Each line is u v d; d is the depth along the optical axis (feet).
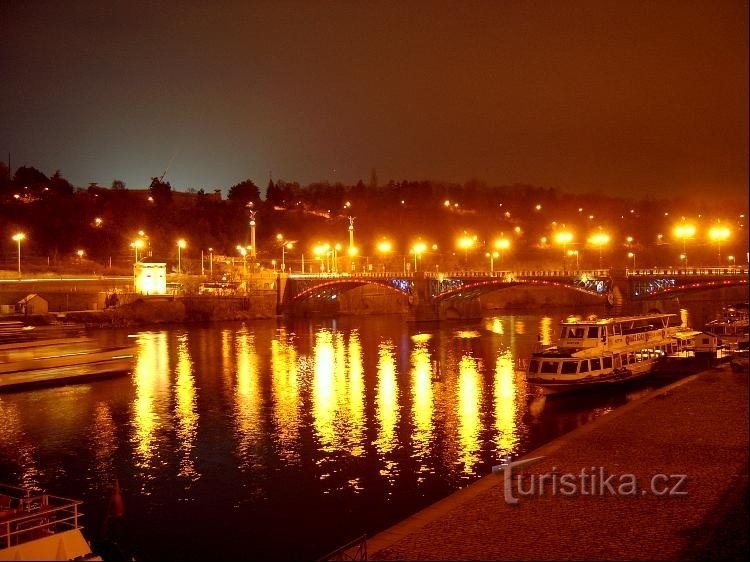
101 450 196.03
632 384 252.21
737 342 294.25
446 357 342.85
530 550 96.37
